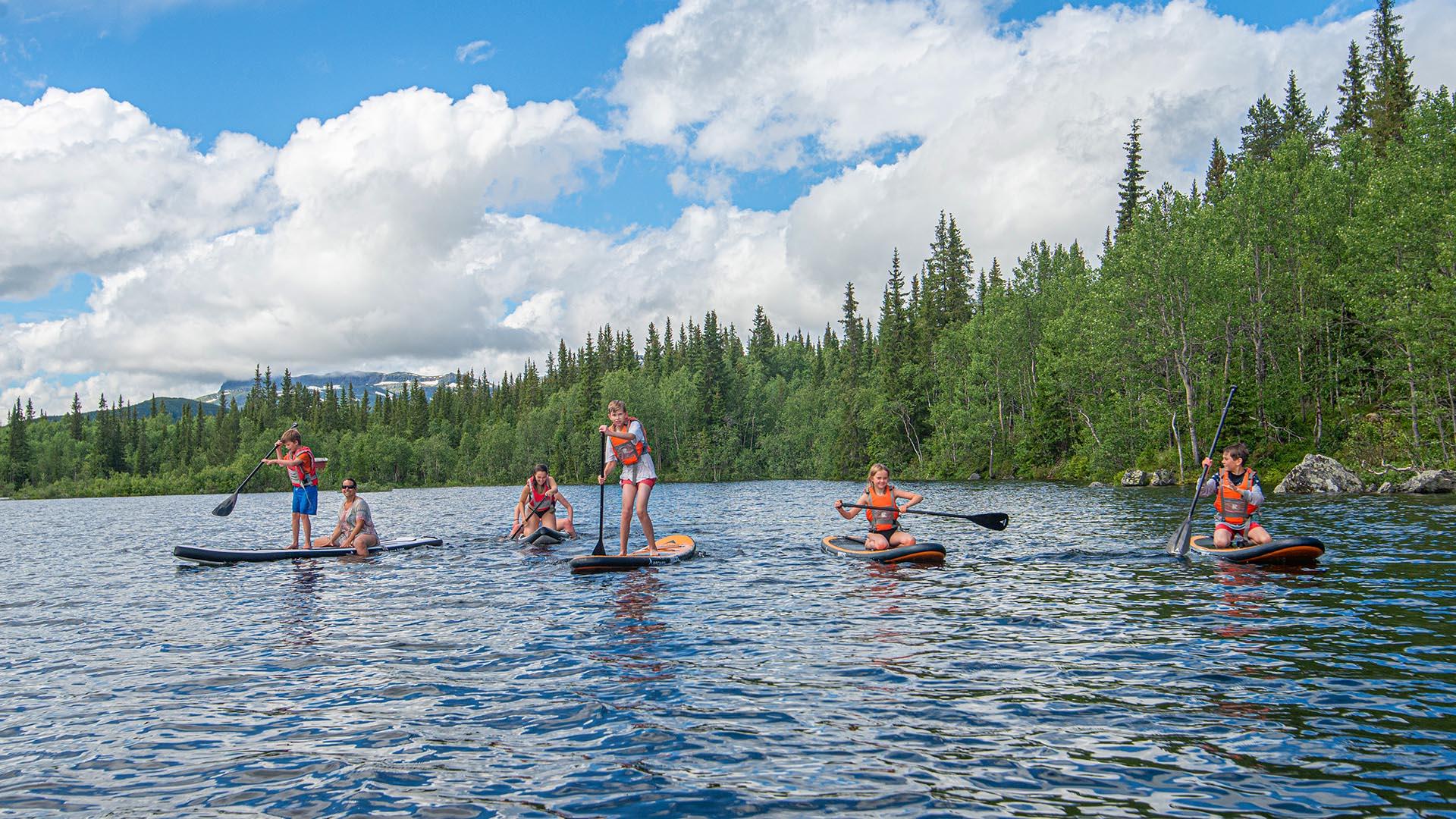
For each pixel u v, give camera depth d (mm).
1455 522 15391
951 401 62906
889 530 12117
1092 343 42594
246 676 5680
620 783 3686
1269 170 38500
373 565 11844
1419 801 3305
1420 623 6566
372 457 111188
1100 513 20344
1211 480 11625
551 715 4668
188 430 134750
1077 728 4289
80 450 127625
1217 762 3777
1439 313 28031
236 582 10445
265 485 99938
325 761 4027
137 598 9328
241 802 3551
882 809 3355
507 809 3430
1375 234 30625
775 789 3578
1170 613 7195
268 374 154750
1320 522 15992
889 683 5184
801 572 10305
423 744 4238
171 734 4469
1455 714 4344
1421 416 31109
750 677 5383
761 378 104125
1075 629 6664
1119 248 45125
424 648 6410
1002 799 3426
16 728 4609
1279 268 38156
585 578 10047
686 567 10883
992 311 59156
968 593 8508
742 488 58812
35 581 11125
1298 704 4578
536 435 102125
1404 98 46719
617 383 89500
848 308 97188
